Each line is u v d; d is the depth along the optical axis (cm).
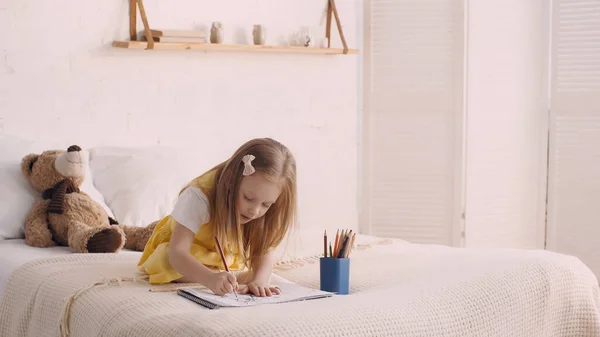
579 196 399
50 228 269
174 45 326
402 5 407
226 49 347
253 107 371
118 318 181
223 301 186
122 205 289
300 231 301
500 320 204
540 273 225
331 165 409
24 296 217
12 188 276
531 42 405
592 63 388
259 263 212
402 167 415
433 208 412
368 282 219
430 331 184
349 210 420
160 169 304
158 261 207
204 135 353
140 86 330
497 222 409
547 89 404
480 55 399
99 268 221
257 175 197
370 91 417
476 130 402
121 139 325
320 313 176
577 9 388
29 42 298
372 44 415
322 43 394
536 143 408
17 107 297
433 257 250
